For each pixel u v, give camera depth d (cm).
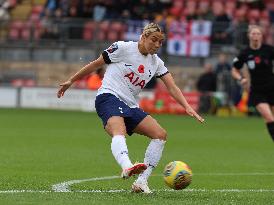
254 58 4631
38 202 2441
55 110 9650
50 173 3575
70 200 2500
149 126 2730
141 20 10819
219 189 3073
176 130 7044
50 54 10925
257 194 2881
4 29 11194
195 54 10350
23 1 11881
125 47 2734
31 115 8581
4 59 11062
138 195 2688
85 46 10781
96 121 7875
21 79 10856
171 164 2677
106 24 10781
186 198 2652
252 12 11194
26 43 11025
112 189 2941
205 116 9325
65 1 11188
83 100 9712
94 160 4306
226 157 4709
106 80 2770
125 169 2505
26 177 3341
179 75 10494
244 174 3769
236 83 9644
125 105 2727
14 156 4397
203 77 9644
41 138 5766
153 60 2778
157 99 9762
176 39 10356
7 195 2616
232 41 10356
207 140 6006
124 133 2652
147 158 2741
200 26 10350
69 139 5744
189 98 9656
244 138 6297
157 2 11006
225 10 11112
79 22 10856
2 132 6253
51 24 10981
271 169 4044
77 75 2792
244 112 9619
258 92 4672
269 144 5775
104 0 11012
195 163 4303
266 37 10444
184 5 11119
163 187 3092
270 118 4591
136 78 2753
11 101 10106
